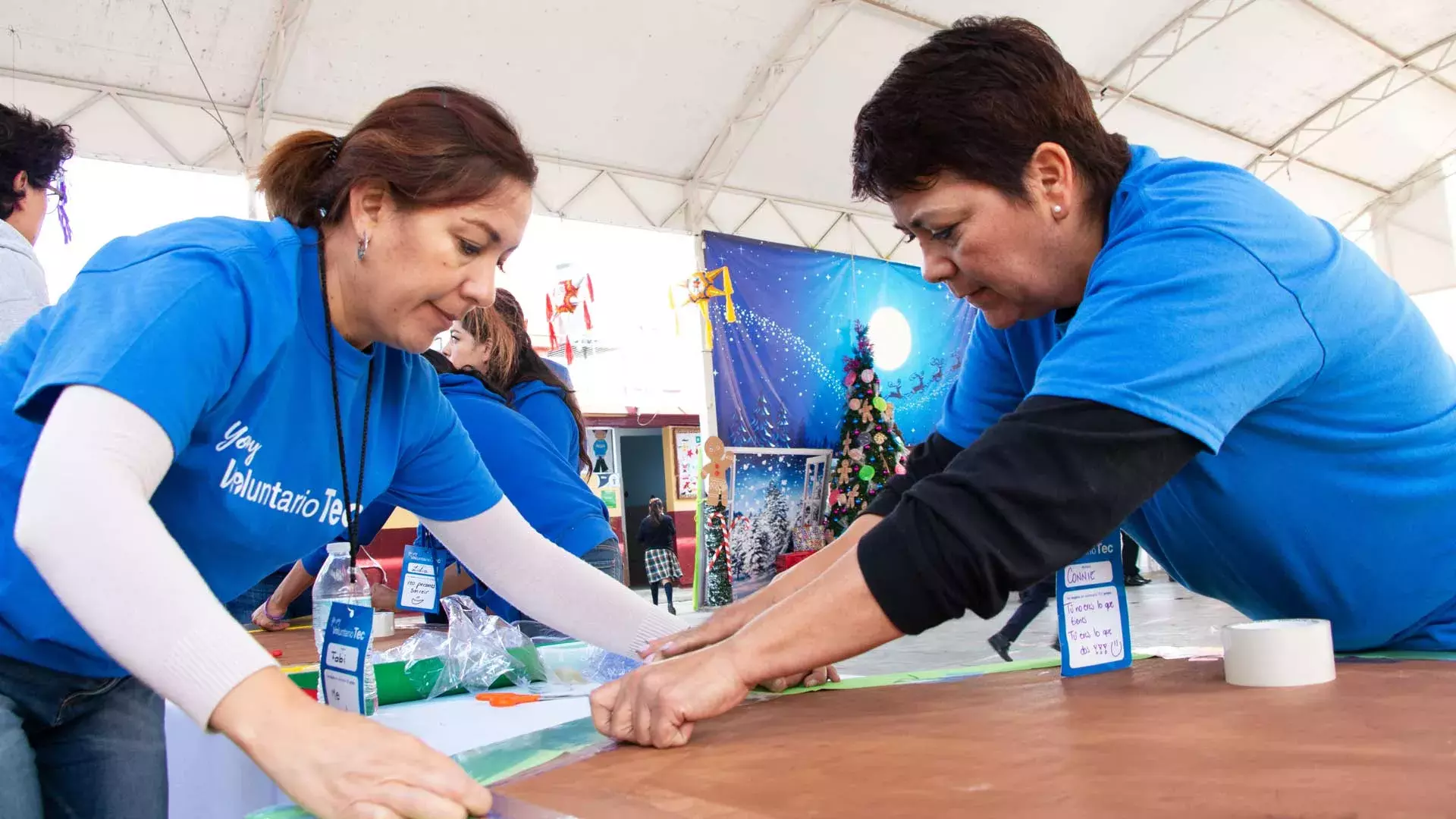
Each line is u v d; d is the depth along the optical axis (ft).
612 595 3.86
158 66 17.90
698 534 24.54
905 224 3.02
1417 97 30.71
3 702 2.69
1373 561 3.10
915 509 2.55
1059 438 2.44
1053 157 2.79
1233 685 2.86
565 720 3.34
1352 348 2.74
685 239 25.72
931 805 1.76
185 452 2.68
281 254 2.79
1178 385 2.46
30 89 17.16
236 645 2.04
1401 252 36.01
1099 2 24.26
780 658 2.65
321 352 2.90
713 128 24.26
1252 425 2.89
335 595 4.29
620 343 37.40
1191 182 2.80
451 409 3.76
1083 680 3.20
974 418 4.14
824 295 26.66
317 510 3.11
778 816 1.76
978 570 2.44
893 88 2.86
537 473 5.88
